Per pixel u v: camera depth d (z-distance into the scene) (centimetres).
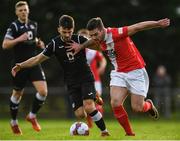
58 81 8850
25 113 7575
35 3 8719
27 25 3856
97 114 3234
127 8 8700
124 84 3281
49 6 8669
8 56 8712
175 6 8881
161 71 7431
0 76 8744
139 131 4019
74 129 3384
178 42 8956
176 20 8869
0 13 8619
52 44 3325
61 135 3456
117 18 8719
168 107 7362
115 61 3294
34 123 4025
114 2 8744
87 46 3266
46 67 8738
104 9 8694
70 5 8656
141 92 3294
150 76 8906
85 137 3192
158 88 7381
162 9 8806
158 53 8862
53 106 7638
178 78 9169
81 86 3325
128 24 8675
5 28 8625
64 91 7612
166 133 3772
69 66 3341
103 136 3241
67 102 7369
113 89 3288
